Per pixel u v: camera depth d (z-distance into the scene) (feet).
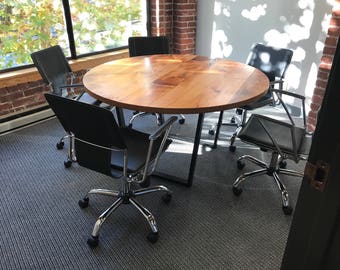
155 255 5.27
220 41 12.82
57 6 10.21
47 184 7.14
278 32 10.83
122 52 12.23
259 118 6.38
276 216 6.20
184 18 12.88
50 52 8.13
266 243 5.54
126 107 5.24
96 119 4.24
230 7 11.89
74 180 7.30
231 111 11.35
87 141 4.86
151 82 6.37
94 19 11.40
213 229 5.86
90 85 6.18
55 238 5.62
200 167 7.91
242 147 8.91
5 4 8.96
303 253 2.10
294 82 10.98
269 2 10.68
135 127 10.10
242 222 6.04
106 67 7.52
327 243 1.93
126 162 4.84
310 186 1.90
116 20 12.18
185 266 5.07
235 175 7.58
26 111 10.12
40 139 9.24
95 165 5.09
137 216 6.16
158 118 9.99
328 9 9.34
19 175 7.47
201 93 5.71
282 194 6.38
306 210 1.98
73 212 6.27
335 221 1.83
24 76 9.41
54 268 5.01
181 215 6.22
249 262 5.16
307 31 10.05
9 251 5.33
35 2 9.61
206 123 10.45
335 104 1.60
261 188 7.07
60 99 4.33
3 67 9.48
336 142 1.66
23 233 5.72
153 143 5.32
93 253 5.31
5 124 9.55
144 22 13.15
